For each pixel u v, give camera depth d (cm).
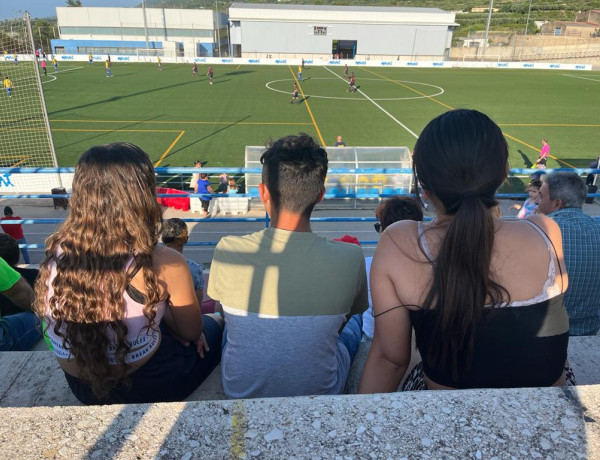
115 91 3416
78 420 95
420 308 114
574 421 96
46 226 1233
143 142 2122
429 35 6188
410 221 122
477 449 89
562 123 2611
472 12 10219
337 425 94
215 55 7206
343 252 161
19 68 3241
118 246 138
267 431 93
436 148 108
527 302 111
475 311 106
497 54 6869
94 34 6738
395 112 2823
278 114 2733
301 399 101
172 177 1695
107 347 147
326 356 167
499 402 101
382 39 6191
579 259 226
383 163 1434
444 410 98
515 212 1282
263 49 6181
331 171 520
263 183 163
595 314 238
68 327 141
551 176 293
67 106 2842
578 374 191
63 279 138
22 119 2486
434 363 119
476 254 104
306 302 158
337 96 3341
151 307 145
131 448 89
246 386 166
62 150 1972
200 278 326
